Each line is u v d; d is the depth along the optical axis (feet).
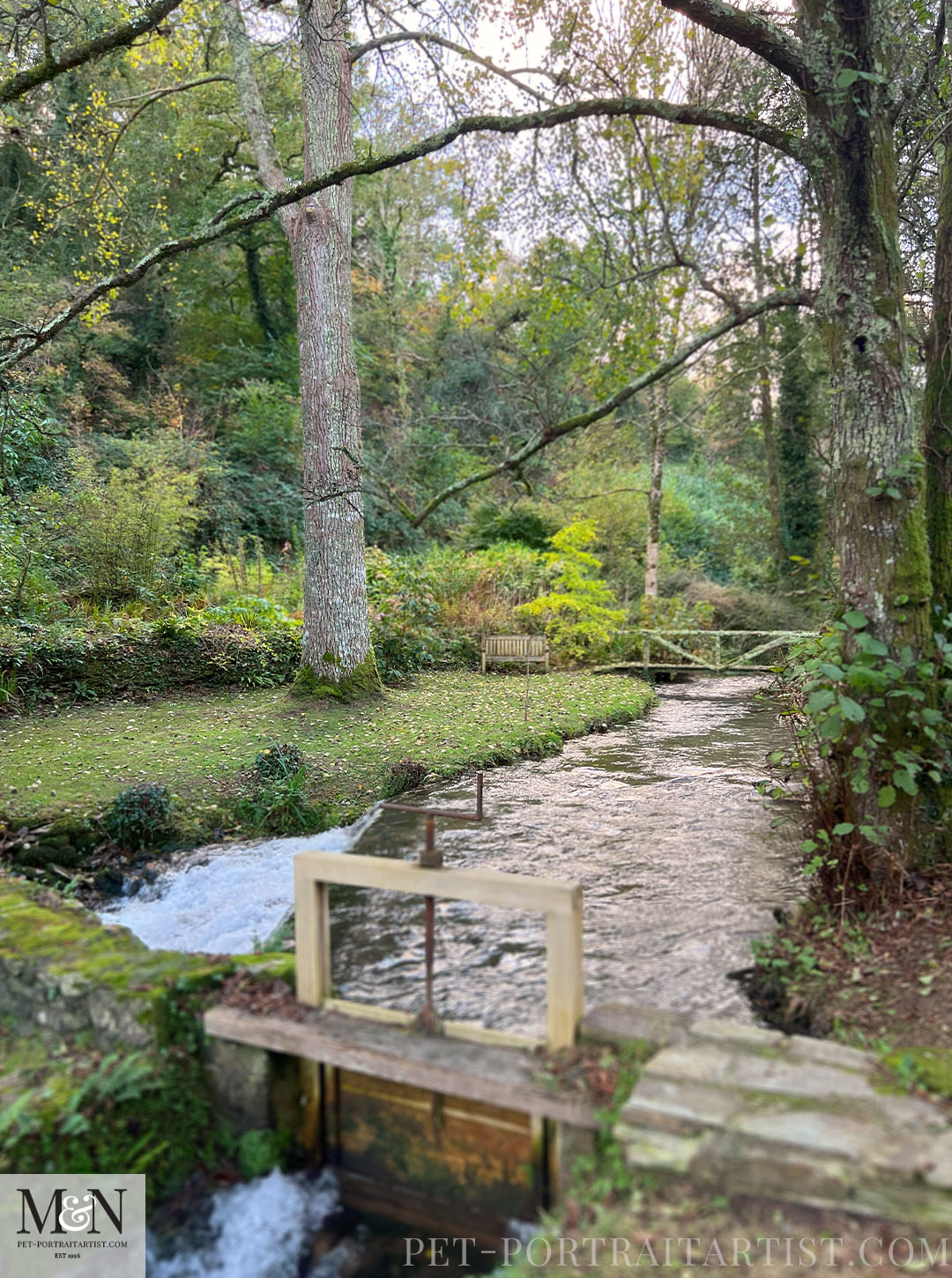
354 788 21.04
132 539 34.24
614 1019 9.12
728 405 56.70
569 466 61.87
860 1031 9.15
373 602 38.17
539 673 40.32
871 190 12.00
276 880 16.60
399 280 66.74
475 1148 8.95
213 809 19.19
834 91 11.73
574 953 8.59
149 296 57.57
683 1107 7.32
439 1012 10.75
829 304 12.53
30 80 15.11
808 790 14.16
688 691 39.96
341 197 27.99
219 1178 9.53
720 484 75.41
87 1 29.37
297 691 28.78
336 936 13.52
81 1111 8.78
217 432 56.03
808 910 12.58
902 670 11.53
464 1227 8.99
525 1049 8.77
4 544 29.68
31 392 38.88
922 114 15.47
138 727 24.67
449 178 19.42
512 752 24.89
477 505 58.59
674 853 16.85
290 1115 9.75
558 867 16.15
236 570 40.91
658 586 54.34
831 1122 7.07
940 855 12.05
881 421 12.16
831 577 22.68
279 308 67.15
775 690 19.13
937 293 13.10
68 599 31.63
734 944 12.44
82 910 12.93
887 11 11.80
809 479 52.13
